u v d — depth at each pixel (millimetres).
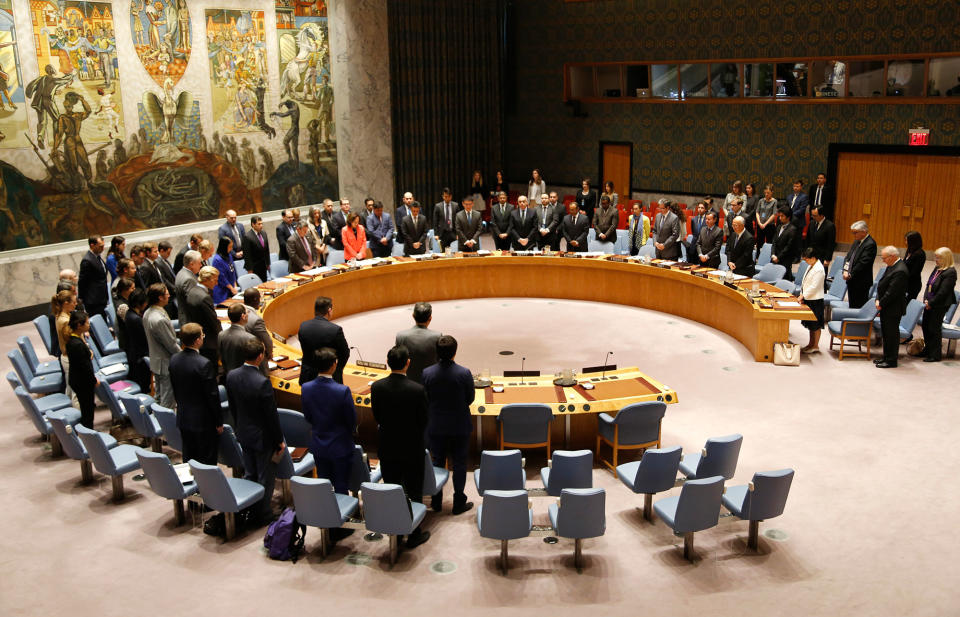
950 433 8672
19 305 13500
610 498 7395
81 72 13781
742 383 10258
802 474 7781
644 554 6480
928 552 6477
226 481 6348
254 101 16406
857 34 16312
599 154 20766
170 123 15141
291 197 17484
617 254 15031
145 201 15055
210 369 6957
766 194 15820
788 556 6441
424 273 14664
